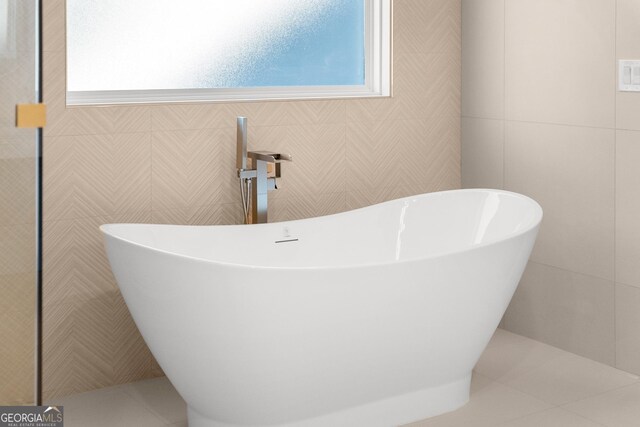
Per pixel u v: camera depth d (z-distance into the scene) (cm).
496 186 423
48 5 329
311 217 400
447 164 439
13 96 212
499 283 313
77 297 347
